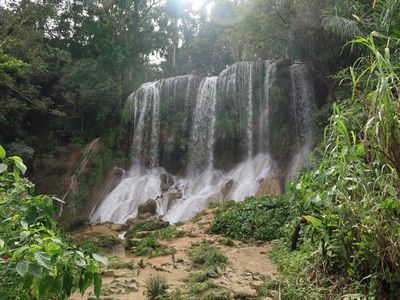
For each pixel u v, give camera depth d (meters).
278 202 8.47
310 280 3.99
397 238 2.88
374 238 2.94
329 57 12.25
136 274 5.21
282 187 13.83
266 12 12.90
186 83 19.45
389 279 2.91
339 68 11.83
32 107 17.91
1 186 2.80
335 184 3.58
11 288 2.07
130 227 11.06
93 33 21.92
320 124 12.41
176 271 5.37
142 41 24.47
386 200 2.89
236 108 17.41
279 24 12.80
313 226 3.79
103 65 21.66
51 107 19.73
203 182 16.38
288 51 14.37
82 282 2.24
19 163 2.54
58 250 2.07
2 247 1.98
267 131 16.33
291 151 15.31
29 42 14.77
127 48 22.58
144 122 19.64
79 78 19.66
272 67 16.70
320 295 3.56
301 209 4.53
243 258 6.06
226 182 15.05
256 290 4.21
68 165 18.52
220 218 8.55
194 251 6.51
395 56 5.08
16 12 14.35
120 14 23.02
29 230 2.24
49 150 19.03
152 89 19.98
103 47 21.55
